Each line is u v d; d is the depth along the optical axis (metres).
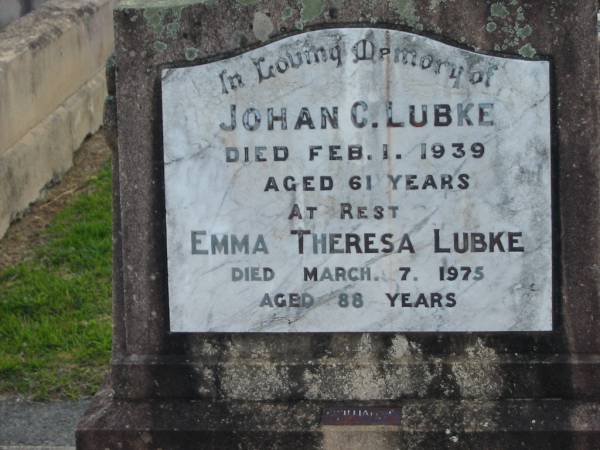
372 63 2.25
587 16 2.21
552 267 2.28
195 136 2.29
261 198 2.30
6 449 2.71
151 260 2.34
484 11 2.22
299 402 2.34
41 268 3.53
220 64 2.27
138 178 2.32
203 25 2.26
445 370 2.31
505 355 2.31
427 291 2.30
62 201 3.98
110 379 2.54
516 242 2.28
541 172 2.26
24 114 3.88
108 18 4.79
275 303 2.33
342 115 2.26
